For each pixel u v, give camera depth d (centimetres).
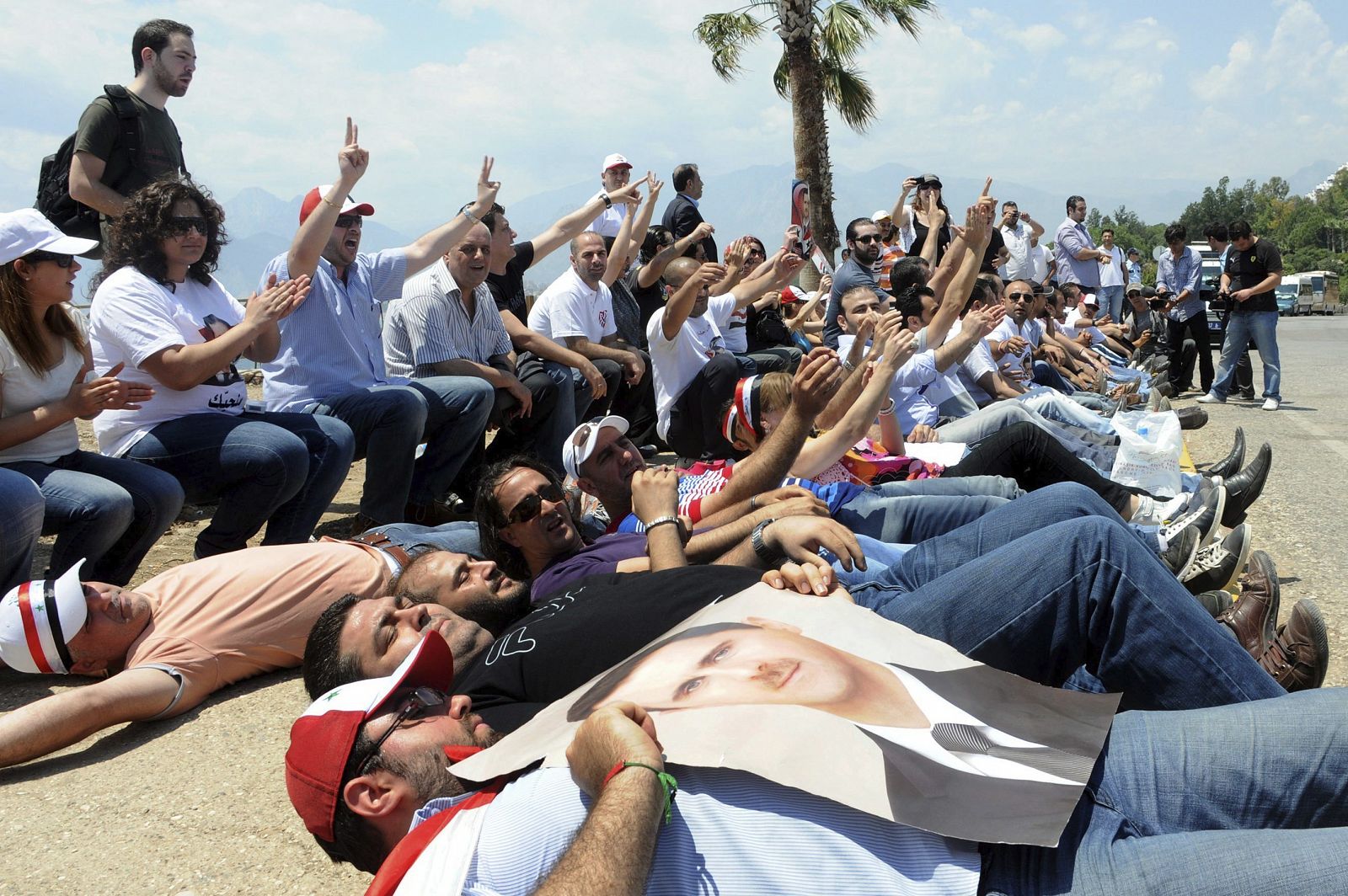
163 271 481
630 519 405
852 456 504
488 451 663
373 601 276
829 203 1661
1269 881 169
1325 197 15875
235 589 379
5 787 315
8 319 419
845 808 179
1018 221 1418
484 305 644
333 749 207
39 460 432
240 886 264
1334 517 597
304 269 531
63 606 353
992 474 500
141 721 358
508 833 177
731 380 655
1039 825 177
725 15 1716
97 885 264
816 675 204
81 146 584
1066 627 246
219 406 492
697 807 176
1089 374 1066
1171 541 371
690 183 995
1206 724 204
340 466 507
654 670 214
